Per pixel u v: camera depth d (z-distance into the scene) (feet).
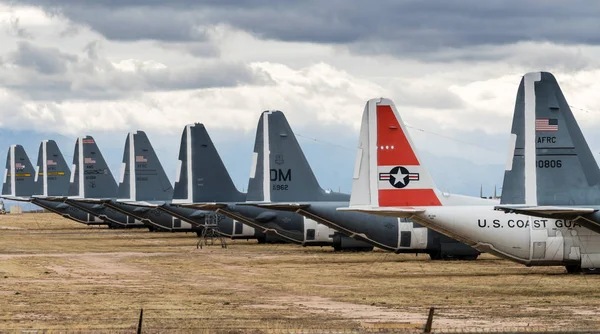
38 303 284.41
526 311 263.70
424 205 380.99
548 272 386.32
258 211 546.67
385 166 380.58
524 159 338.95
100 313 259.80
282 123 520.42
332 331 218.59
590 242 369.71
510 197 339.36
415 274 383.24
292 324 234.17
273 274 387.34
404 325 231.30
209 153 609.83
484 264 431.02
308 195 514.68
